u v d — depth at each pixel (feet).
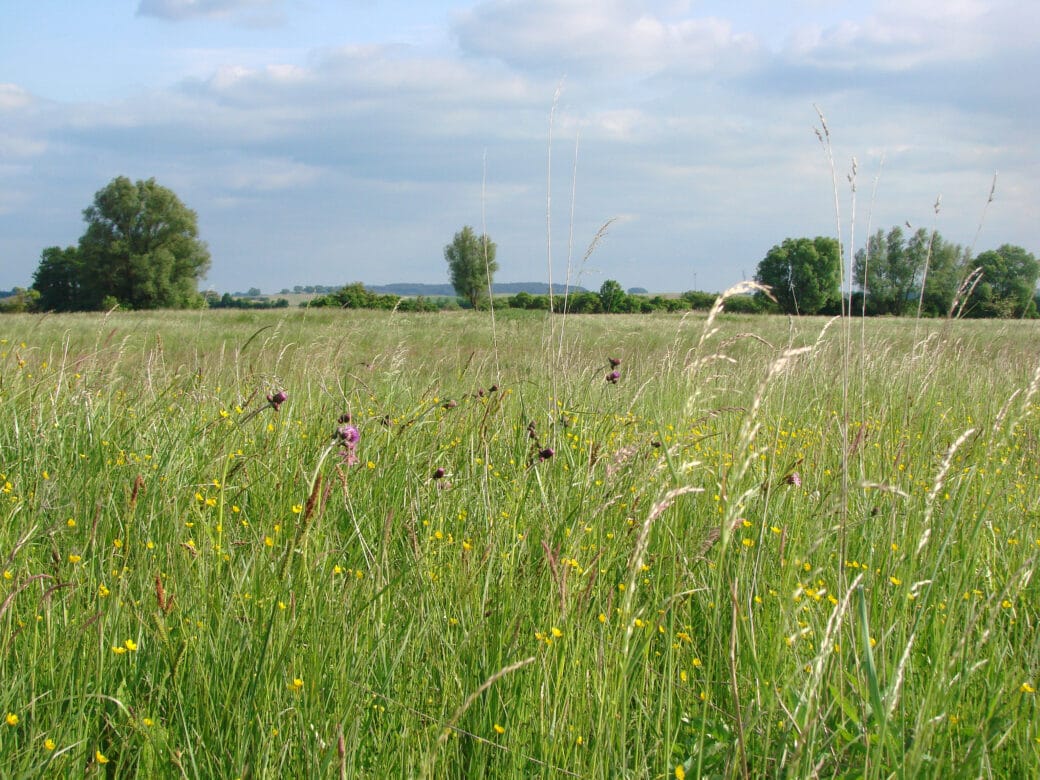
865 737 7.45
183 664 8.53
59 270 286.25
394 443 15.19
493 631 9.30
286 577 9.24
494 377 23.29
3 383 18.88
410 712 7.93
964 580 10.53
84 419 15.71
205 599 9.37
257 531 11.55
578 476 13.73
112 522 11.76
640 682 8.91
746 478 13.11
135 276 266.57
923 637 9.72
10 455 14.89
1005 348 36.32
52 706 7.87
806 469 15.26
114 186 264.72
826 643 6.95
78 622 8.98
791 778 6.82
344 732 7.64
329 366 21.63
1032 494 14.29
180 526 11.32
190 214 273.13
